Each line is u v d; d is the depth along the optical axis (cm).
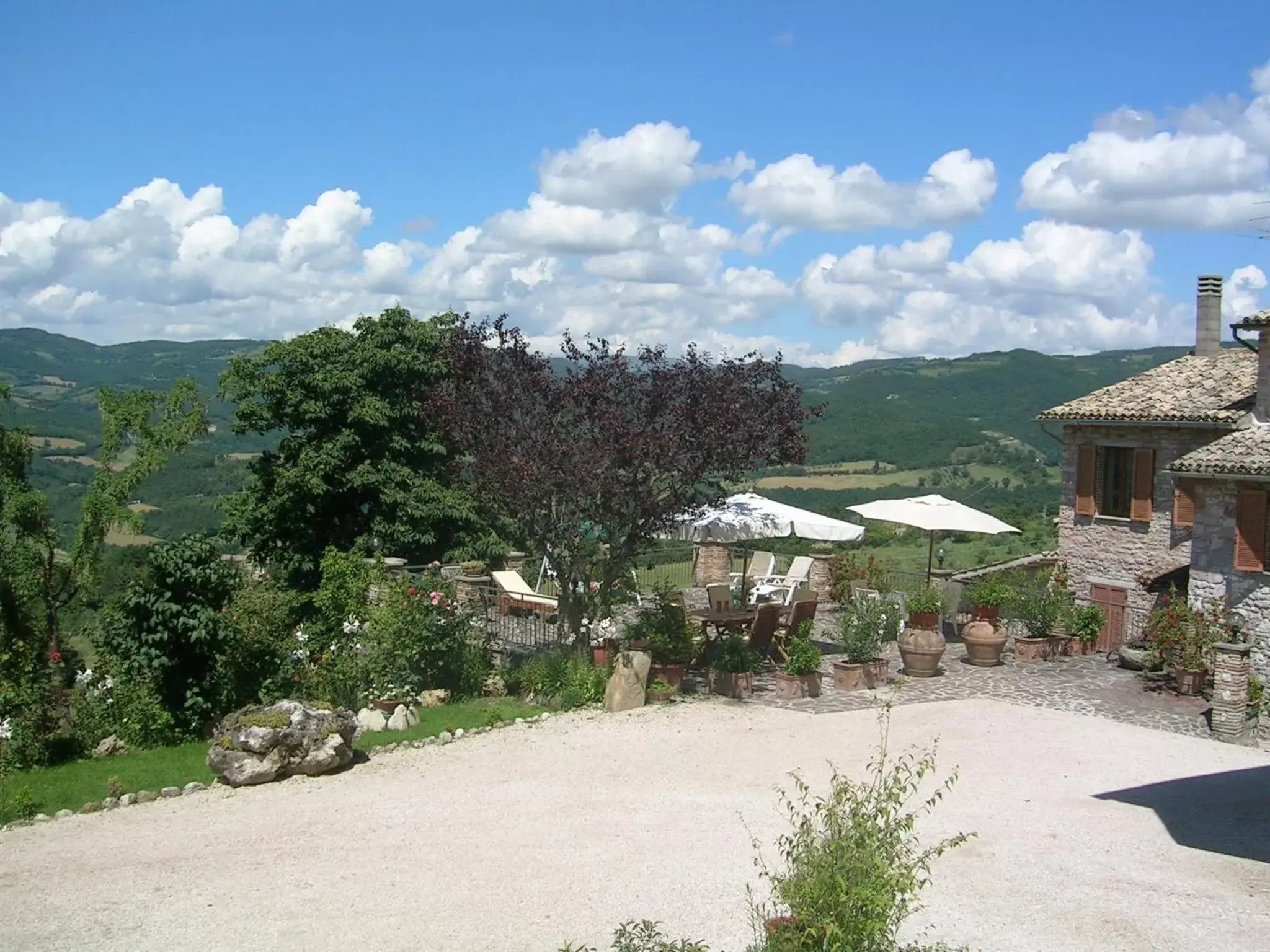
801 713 1522
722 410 1580
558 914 851
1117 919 838
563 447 1598
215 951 797
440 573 2055
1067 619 1973
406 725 1450
